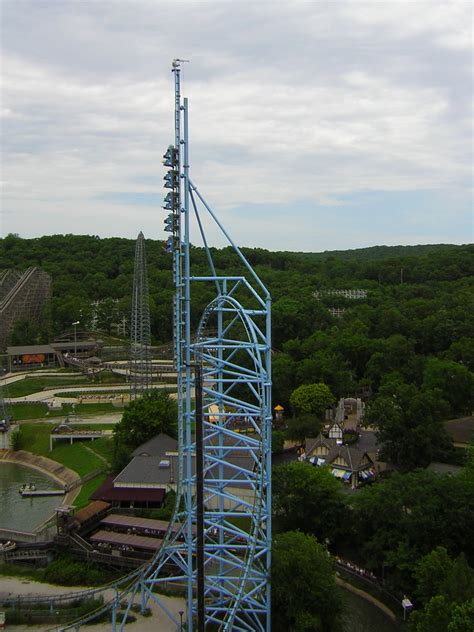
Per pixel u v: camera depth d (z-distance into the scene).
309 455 100.25
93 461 117.50
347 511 75.94
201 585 40.12
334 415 128.75
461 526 63.12
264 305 59.62
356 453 95.88
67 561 73.31
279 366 142.62
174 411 117.69
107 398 163.50
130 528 79.50
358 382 150.50
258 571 60.81
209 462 70.88
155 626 60.66
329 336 179.12
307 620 54.56
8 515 96.62
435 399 107.62
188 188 59.84
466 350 149.50
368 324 196.38
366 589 67.19
